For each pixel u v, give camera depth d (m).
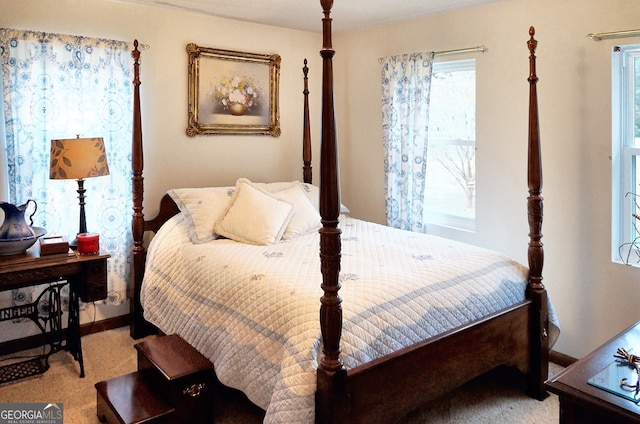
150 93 3.51
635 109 2.71
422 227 3.68
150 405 2.11
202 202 3.28
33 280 2.57
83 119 3.16
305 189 3.80
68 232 3.16
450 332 2.15
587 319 2.87
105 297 2.80
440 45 3.56
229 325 2.30
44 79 3.00
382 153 4.07
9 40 2.88
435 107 3.80
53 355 3.07
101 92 3.22
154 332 3.38
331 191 1.72
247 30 3.94
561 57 2.88
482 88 3.31
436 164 3.84
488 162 3.32
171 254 3.04
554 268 3.00
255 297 2.24
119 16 3.34
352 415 1.82
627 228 2.77
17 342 3.12
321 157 1.72
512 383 2.79
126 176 3.38
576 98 2.84
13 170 2.93
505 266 2.62
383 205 4.11
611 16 2.67
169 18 3.55
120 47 3.28
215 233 3.18
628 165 2.74
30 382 2.71
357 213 4.34
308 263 2.56
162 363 2.23
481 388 2.73
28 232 2.68
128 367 2.91
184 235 3.16
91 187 3.24
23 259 2.56
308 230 3.38
